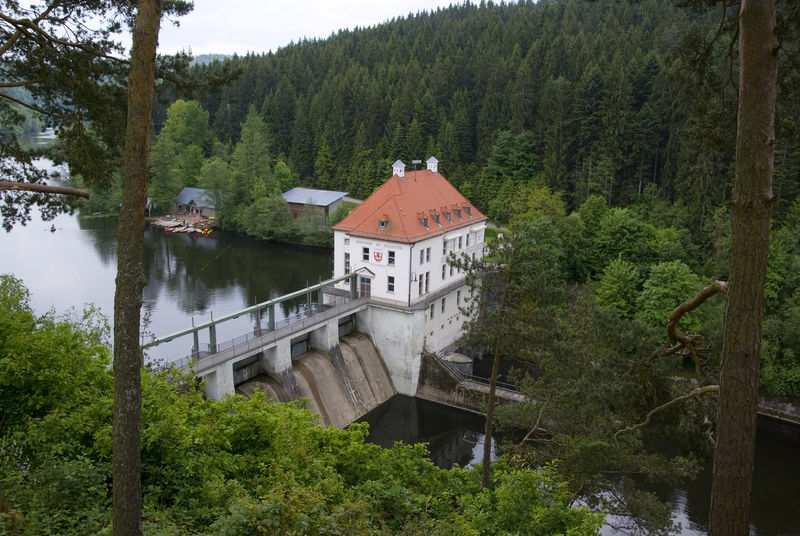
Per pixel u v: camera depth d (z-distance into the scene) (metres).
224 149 130.75
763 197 11.35
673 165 87.44
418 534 18.14
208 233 112.75
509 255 30.14
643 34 112.62
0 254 89.06
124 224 13.51
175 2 21.61
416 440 51.19
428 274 58.38
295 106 142.62
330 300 59.22
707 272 67.12
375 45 161.00
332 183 129.88
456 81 128.00
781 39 17.19
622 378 25.41
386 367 57.47
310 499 15.28
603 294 64.69
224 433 21.62
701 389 20.78
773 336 53.12
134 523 13.85
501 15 171.00
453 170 111.44
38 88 23.67
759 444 49.06
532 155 101.88
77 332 22.25
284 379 46.75
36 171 25.20
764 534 38.44
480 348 65.00
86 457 18.22
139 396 13.89
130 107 13.41
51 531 15.30
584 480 26.75
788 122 17.62
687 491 42.22
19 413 19.47
